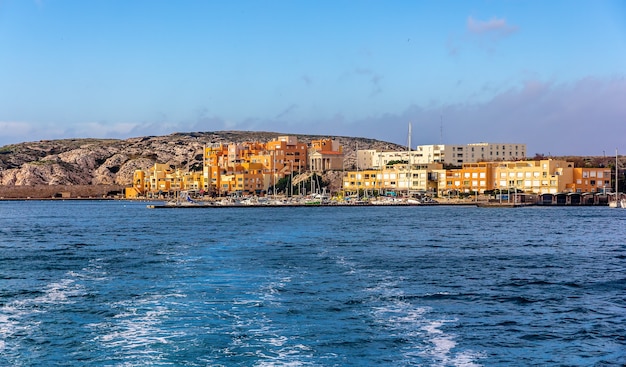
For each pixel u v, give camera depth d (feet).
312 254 276.41
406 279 206.69
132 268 232.32
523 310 160.86
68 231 436.76
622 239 365.61
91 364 118.42
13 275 217.15
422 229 436.76
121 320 148.77
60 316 153.69
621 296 180.04
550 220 555.28
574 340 133.90
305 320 147.84
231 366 116.16
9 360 121.29
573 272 226.38
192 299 171.42
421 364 118.11
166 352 124.06
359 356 122.01
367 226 466.70
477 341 132.36
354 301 169.17
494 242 341.41
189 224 500.33
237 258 261.24
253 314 153.48
